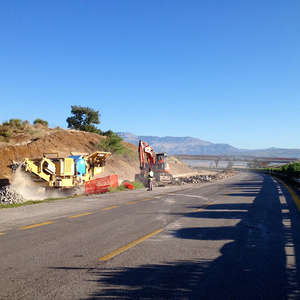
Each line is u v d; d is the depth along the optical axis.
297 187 28.34
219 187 29.38
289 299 4.28
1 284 4.77
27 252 6.55
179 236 8.15
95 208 13.87
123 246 7.08
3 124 51.03
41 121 58.53
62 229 9.03
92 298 4.26
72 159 22.20
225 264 5.82
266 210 13.16
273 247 7.06
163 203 15.88
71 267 5.59
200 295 4.39
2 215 11.72
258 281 4.95
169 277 5.12
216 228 9.26
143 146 35.03
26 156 37.59
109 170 43.09
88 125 64.44
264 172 97.62
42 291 4.49
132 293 4.44
